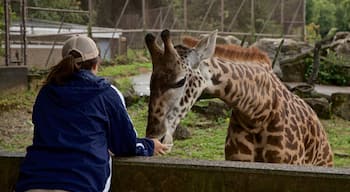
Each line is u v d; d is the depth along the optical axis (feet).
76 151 9.70
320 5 133.90
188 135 32.37
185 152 29.17
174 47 14.80
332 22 134.00
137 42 83.25
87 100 9.98
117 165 11.14
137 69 68.33
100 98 10.07
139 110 41.39
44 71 51.52
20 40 57.52
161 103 13.79
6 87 45.34
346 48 51.93
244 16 82.94
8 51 49.11
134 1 83.15
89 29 72.08
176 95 13.89
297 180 10.31
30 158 9.86
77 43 10.36
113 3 82.58
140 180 11.09
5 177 11.72
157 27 83.76
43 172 9.61
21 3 53.31
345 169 10.44
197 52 14.52
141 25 83.20
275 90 16.44
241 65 15.75
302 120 16.97
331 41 54.08
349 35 54.03
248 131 16.19
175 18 82.12
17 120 38.40
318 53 46.70
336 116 38.68
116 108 10.18
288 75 49.57
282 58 50.93
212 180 10.74
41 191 9.48
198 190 10.82
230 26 82.33
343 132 34.83
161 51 14.15
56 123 9.88
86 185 9.57
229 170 10.63
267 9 84.58
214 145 30.66
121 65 73.26
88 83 10.08
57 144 9.73
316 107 38.32
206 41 14.61
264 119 15.97
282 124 16.20
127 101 42.39
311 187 10.27
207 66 14.85
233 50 16.29
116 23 80.69
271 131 16.07
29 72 50.29
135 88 48.62
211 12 82.23
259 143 16.21
